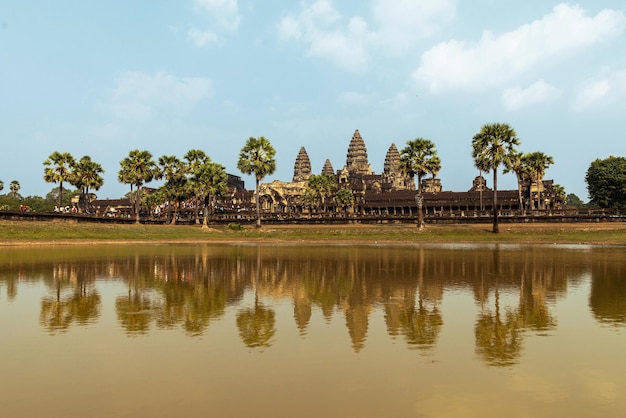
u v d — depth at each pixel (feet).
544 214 313.53
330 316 57.41
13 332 49.37
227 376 35.83
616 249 175.52
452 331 49.85
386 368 37.60
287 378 35.42
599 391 32.91
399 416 28.96
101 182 350.43
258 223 308.81
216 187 324.60
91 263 121.08
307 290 78.18
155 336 47.70
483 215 321.32
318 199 540.52
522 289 78.79
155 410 29.78
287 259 136.36
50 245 192.34
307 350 42.68
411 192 521.65
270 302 66.85
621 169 376.27
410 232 263.08
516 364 38.63
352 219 333.62
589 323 53.57
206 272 103.65
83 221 275.18
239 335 48.11
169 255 150.00
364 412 29.53
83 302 66.80
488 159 259.80
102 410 29.78
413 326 52.08
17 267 110.93
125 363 38.91
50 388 33.42
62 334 48.57
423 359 39.96
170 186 357.41
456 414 29.22
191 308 62.49
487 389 33.24
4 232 205.46
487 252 162.30
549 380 35.04
